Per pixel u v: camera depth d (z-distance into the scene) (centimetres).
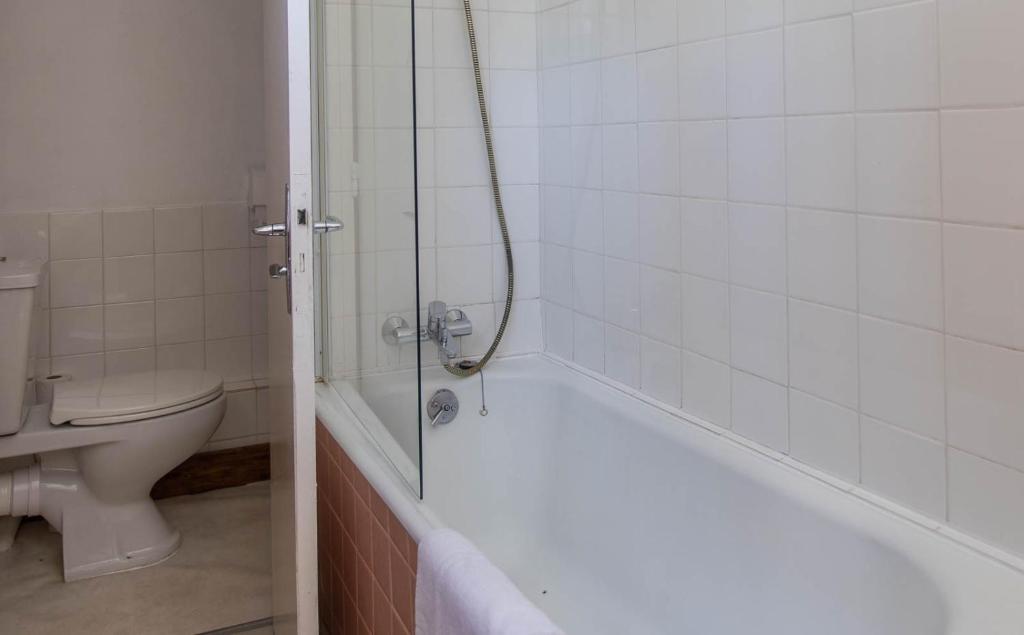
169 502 276
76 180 269
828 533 133
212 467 286
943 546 119
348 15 174
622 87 190
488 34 222
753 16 150
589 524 198
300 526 150
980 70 112
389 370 155
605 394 197
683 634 166
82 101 267
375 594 157
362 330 176
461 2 218
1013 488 113
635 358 195
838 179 135
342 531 179
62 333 270
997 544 116
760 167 151
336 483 183
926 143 120
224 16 283
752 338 157
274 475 195
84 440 221
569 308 222
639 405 187
